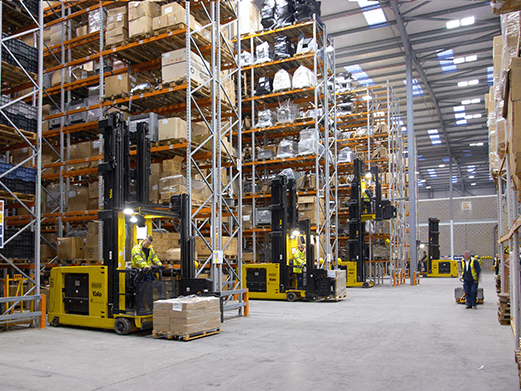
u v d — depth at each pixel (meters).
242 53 18.23
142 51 11.79
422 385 5.35
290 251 15.30
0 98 10.02
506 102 4.26
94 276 9.20
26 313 9.20
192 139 11.49
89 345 7.67
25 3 11.14
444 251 48.88
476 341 8.03
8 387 5.25
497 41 8.85
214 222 10.60
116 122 9.23
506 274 10.82
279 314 11.66
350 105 24.06
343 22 26.12
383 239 25.23
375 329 9.29
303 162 18.16
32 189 10.39
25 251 10.88
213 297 8.91
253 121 17.73
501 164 8.59
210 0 11.44
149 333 8.84
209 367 6.16
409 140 26.70
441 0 23.83
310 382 5.45
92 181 14.16
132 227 10.27
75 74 13.91
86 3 13.50
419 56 30.36
